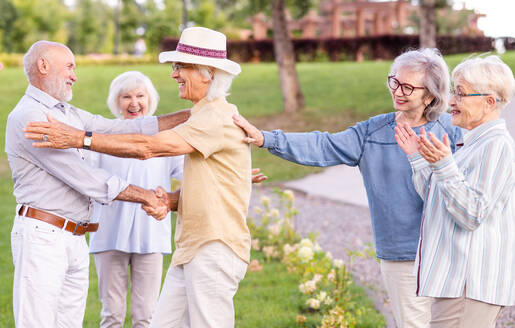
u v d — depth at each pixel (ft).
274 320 16.37
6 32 149.48
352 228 27.99
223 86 10.22
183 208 10.18
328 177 41.32
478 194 8.71
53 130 9.85
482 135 9.23
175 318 10.46
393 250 11.09
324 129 54.24
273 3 60.59
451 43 81.92
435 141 8.83
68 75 11.42
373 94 63.00
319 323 15.98
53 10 157.48
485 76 9.12
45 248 10.91
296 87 60.95
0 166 47.29
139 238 12.94
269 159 46.80
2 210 33.88
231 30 142.92
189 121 10.06
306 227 28.48
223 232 10.06
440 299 9.24
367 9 112.57
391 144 11.25
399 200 11.07
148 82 13.97
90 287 20.26
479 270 8.86
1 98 72.43
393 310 11.48
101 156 13.17
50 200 10.98
